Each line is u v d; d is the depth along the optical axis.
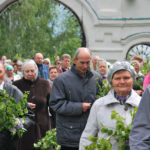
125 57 15.91
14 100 4.51
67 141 4.70
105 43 15.87
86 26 15.76
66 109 4.64
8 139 4.47
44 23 32.91
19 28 31.27
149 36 15.76
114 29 15.78
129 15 15.70
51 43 37.75
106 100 3.61
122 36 15.84
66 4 15.67
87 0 15.64
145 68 7.09
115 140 3.45
